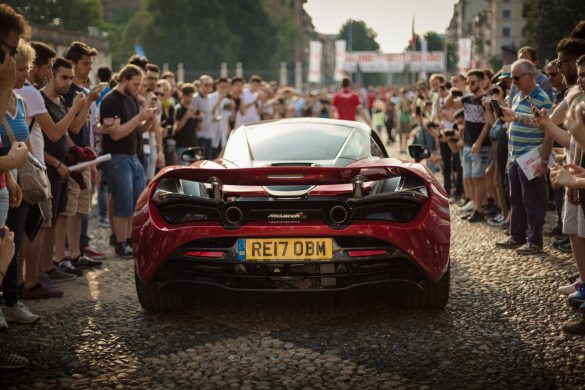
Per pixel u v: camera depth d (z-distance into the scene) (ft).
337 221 13.50
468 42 138.62
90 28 227.40
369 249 13.35
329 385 10.66
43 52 16.99
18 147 11.81
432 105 41.93
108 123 20.75
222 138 42.04
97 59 211.00
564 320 13.92
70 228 20.26
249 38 291.79
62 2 239.71
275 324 14.02
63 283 18.34
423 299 14.48
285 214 13.50
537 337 12.87
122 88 21.90
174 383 10.89
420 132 42.83
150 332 13.66
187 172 13.92
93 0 248.93
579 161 13.84
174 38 266.98
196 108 36.50
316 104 69.77
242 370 11.41
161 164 26.48
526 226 21.81
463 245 22.67
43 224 16.63
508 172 21.83
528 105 20.75
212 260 13.50
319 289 13.55
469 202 30.17
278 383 10.80
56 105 18.22
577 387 10.43
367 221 13.43
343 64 167.63
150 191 14.40
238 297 15.92
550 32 109.19
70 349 12.67
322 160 15.15
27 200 14.65
